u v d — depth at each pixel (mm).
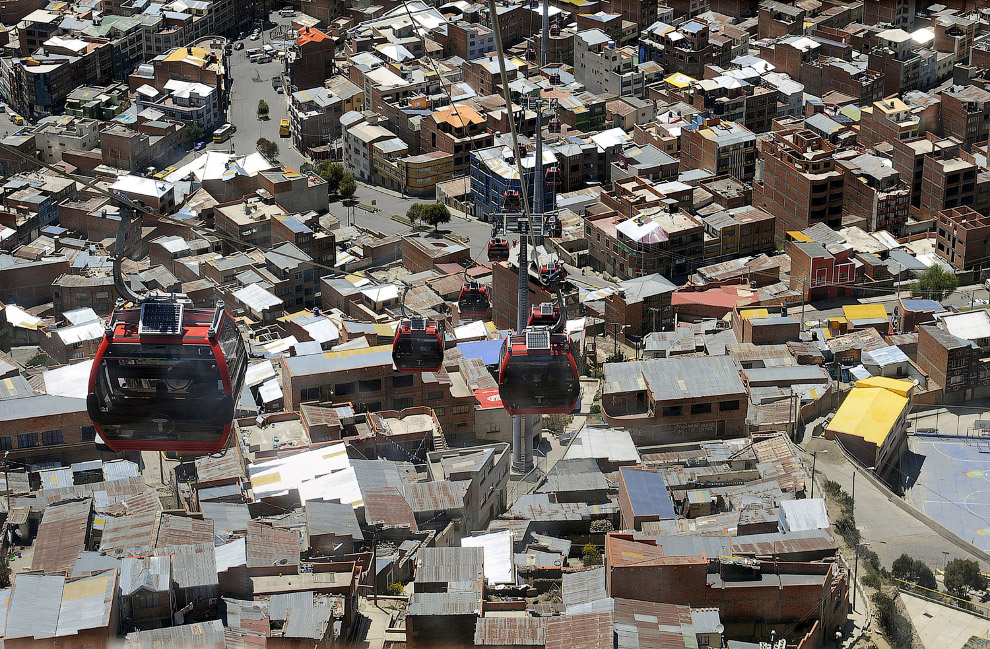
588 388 178625
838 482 152750
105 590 98125
